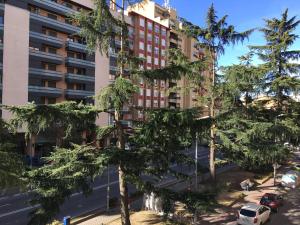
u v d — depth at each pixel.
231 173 42.09
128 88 13.70
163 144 15.16
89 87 60.31
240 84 29.00
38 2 52.78
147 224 21.81
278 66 36.03
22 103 48.91
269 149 28.83
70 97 57.00
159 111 14.41
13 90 47.66
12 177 9.60
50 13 55.84
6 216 26.08
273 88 34.69
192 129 14.07
